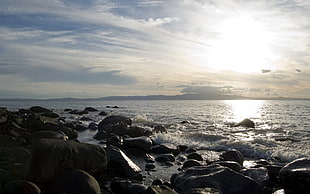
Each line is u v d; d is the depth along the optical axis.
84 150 7.89
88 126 24.14
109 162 9.14
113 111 51.28
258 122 31.50
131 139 13.73
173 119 34.25
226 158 11.46
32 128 16.81
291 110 60.88
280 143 16.23
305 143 16.47
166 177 9.08
